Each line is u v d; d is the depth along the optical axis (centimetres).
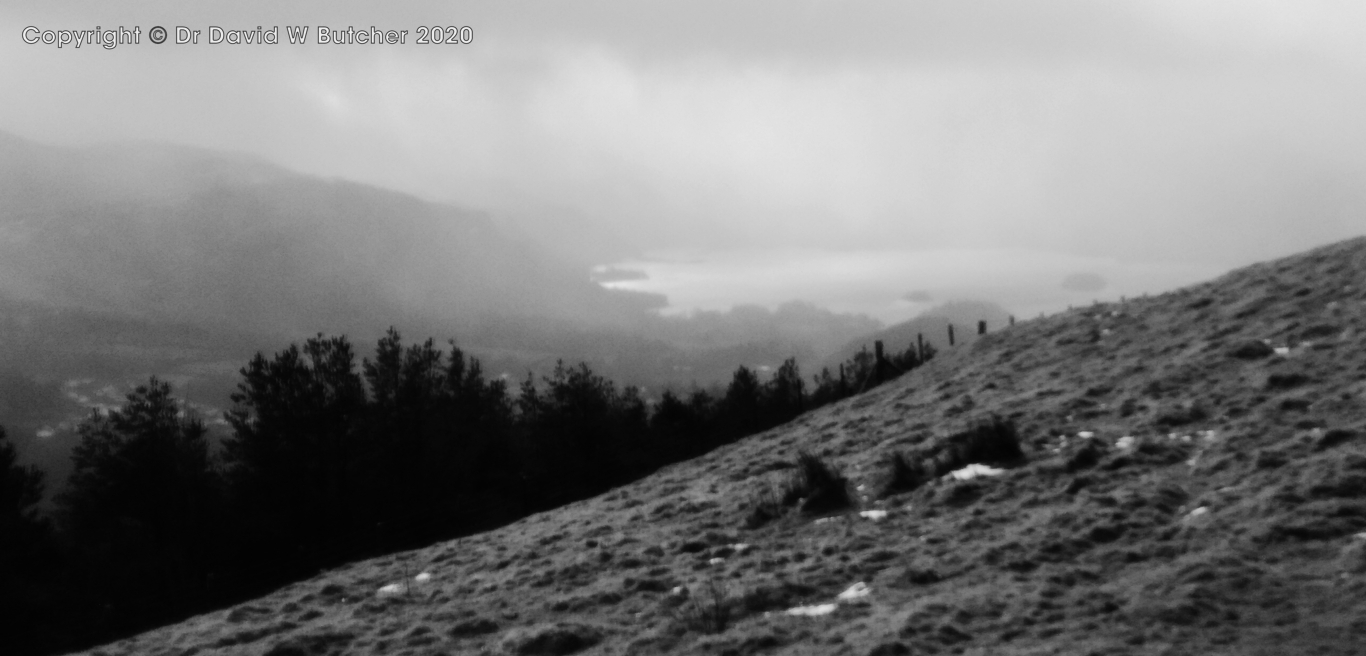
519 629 1104
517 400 5506
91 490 4109
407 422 4272
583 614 1144
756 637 928
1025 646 803
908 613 902
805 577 1106
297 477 3919
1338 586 809
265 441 3916
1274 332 1562
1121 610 839
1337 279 1703
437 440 4397
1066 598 895
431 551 1745
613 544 1461
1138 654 745
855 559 1146
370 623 1242
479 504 4012
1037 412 1577
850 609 979
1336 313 1543
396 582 1497
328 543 3775
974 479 1341
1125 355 1775
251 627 1304
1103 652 755
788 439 2191
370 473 4081
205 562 3816
